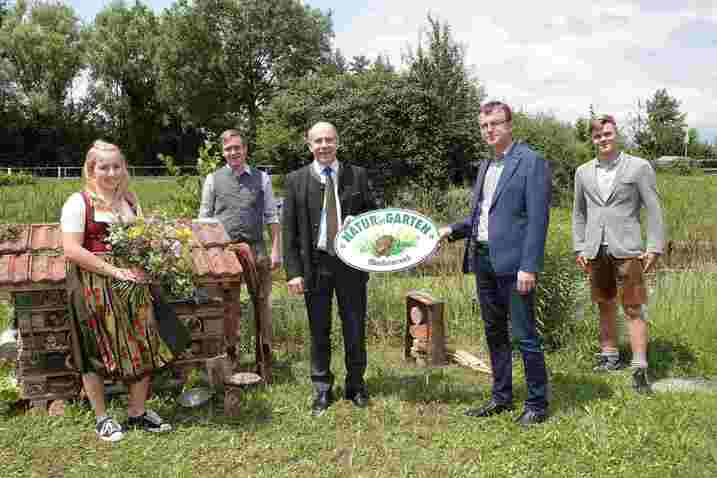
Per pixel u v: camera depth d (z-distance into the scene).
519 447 4.07
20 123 56.81
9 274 4.46
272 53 52.69
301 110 22.02
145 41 60.06
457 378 5.56
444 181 17.75
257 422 4.54
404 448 4.14
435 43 18.62
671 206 12.50
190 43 52.03
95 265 4.02
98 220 4.16
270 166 23.48
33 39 58.34
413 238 4.68
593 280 5.61
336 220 4.72
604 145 5.30
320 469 3.89
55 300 4.62
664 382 5.31
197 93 51.75
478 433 4.33
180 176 8.61
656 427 4.22
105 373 4.16
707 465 3.81
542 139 18.34
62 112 59.78
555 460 3.90
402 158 18.30
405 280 8.14
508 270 4.43
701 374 5.50
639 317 5.16
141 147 62.88
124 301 4.12
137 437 4.26
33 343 4.61
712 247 9.42
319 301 4.79
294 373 5.63
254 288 5.33
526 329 4.44
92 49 60.50
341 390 5.16
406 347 6.22
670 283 7.43
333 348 6.34
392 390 5.19
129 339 4.16
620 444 4.02
